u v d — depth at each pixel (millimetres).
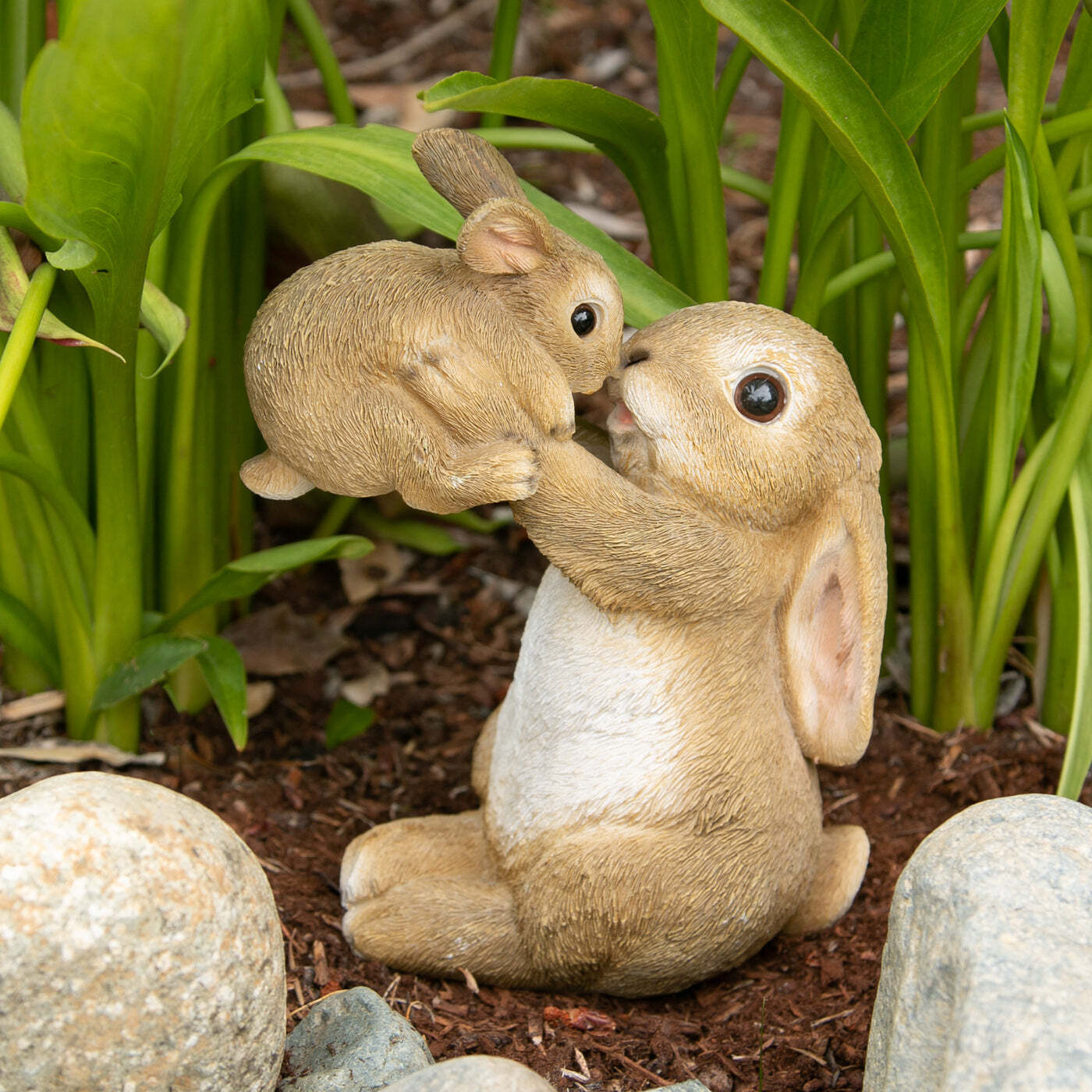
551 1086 1117
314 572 1488
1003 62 1306
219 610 1392
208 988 1036
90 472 1322
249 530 1411
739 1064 1149
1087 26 1263
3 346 1229
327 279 1092
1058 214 1246
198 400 1309
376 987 1174
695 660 1126
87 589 1261
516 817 1155
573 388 1105
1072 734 1210
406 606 1472
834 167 1215
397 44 2160
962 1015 1021
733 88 1323
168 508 1308
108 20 1052
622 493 1101
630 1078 1141
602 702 1130
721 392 1108
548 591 1157
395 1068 1100
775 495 1112
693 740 1126
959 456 1339
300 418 1090
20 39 1275
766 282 1268
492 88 1144
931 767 1319
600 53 2211
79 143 1084
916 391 1310
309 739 1359
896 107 1183
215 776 1315
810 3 1265
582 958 1148
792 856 1153
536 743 1146
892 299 1370
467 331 1081
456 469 1081
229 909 1044
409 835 1190
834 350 1129
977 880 1054
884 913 1224
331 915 1217
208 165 1238
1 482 1289
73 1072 1024
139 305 1165
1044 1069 996
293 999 1163
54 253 1126
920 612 1343
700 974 1163
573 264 1091
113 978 1022
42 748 1290
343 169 1198
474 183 1095
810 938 1216
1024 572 1301
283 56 2094
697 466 1105
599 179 1985
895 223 1166
